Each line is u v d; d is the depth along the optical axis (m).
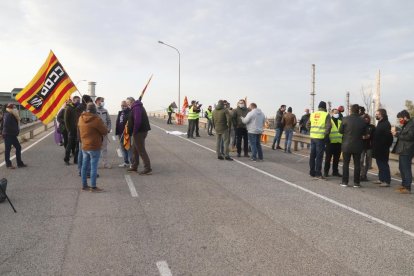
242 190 8.54
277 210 6.95
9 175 9.67
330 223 6.27
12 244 5.10
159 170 10.77
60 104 11.15
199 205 7.17
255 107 13.13
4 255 4.75
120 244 5.14
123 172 10.35
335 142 10.52
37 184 8.69
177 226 5.93
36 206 6.91
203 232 5.67
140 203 7.23
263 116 13.09
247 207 7.10
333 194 8.43
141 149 9.95
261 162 12.88
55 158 12.50
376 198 8.16
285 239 5.45
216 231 5.73
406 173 8.76
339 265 4.60
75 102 11.21
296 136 16.73
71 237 5.38
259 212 6.79
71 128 11.16
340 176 10.73
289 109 16.02
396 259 4.82
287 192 8.48
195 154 14.22
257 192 8.38
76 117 11.12
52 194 7.79
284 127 16.28
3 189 6.96
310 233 5.73
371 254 4.97
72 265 4.48
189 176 10.01
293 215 6.66
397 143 8.99
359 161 9.29
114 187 8.54
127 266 4.48
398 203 7.77
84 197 7.61
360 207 7.36
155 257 4.74
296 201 7.68
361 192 8.74
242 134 14.09
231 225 6.02
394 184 9.90
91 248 4.99
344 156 9.38
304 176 10.52
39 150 14.40
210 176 10.09
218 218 6.38
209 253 4.89
